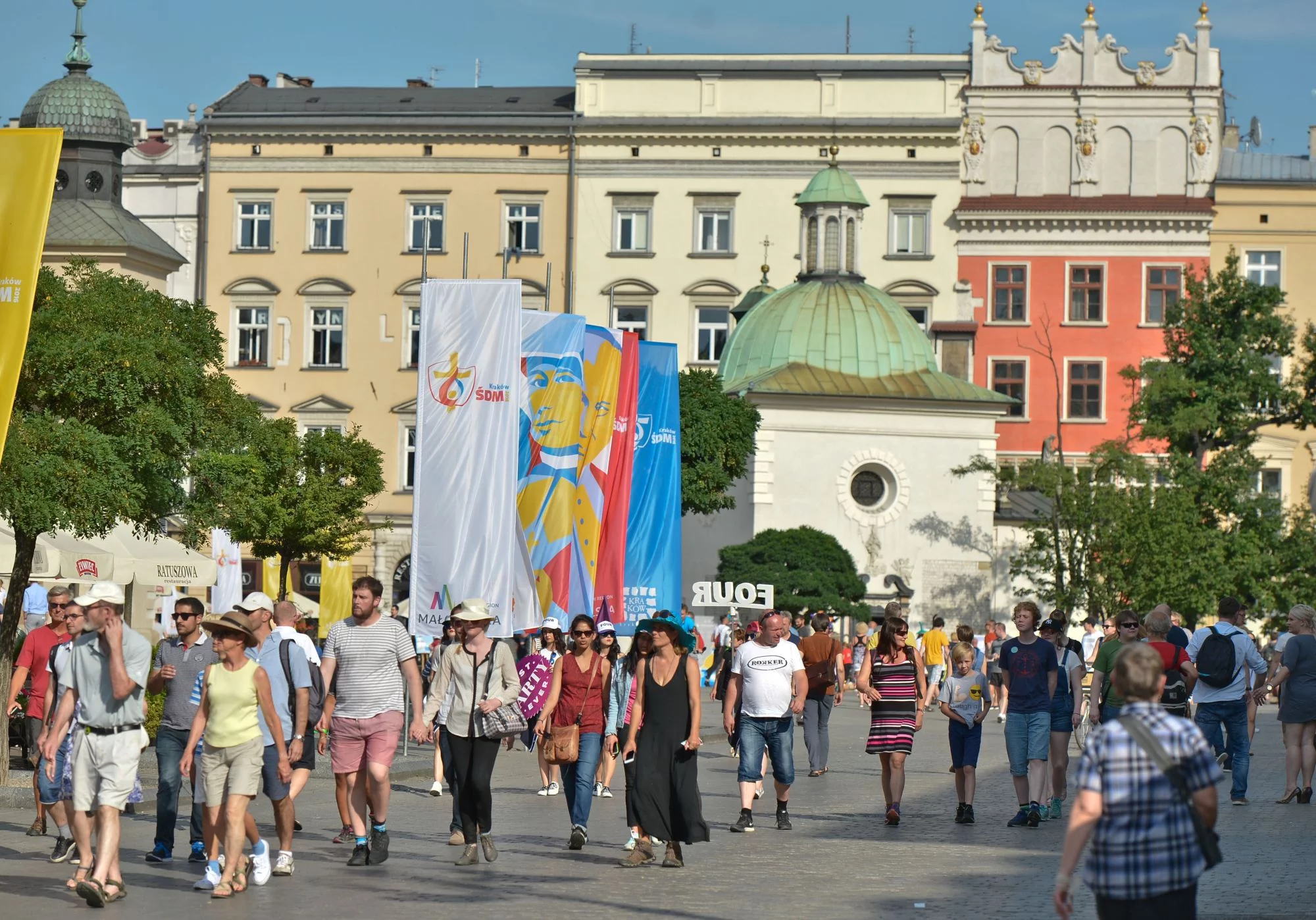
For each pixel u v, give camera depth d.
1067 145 106.31
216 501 33.72
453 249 108.00
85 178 61.72
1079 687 26.42
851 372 84.88
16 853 21.08
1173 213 105.12
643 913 16.78
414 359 107.88
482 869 20.11
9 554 33.34
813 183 91.38
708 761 39.34
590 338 35.25
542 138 107.69
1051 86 106.00
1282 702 28.31
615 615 37.03
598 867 20.36
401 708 20.36
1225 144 112.75
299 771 20.30
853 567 77.94
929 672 57.09
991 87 106.38
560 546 32.81
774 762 24.58
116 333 28.88
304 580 100.62
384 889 18.31
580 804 22.17
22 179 22.47
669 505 39.22
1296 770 28.14
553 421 32.84
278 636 19.97
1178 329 81.50
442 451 29.06
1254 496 77.38
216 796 18.08
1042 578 78.69
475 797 20.55
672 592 39.31
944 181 106.50
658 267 107.19
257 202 109.06
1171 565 71.81
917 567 82.62
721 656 65.94
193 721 20.30
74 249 60.28
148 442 28.89
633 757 20.66
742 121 106.69
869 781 33.12
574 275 107.50
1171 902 10.62
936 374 86.31
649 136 107.19
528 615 31.69
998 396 84.12
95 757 17.38
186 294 109.38
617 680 28.25
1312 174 105.94
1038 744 25.06
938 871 20.14
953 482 83.00
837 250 90.62
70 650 19.83
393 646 20.38
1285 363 104.69
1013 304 106.38
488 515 28.97
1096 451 76.88
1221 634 28.34
